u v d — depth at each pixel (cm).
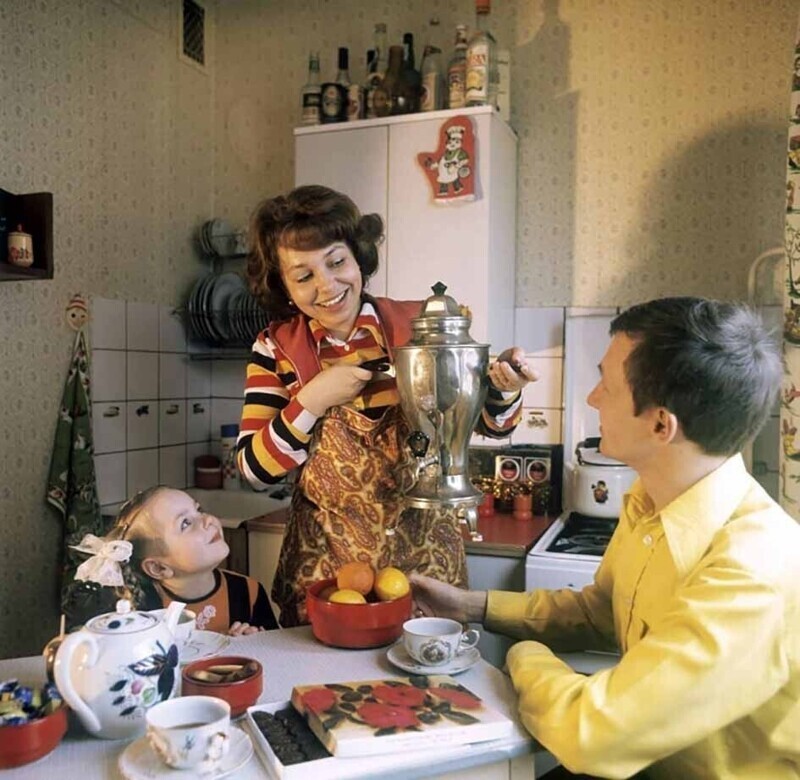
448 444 112
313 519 138
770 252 211
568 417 238
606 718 85
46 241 190
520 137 242
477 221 215
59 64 219
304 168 233
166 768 81
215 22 278
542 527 215
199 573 137
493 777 89
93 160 231
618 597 114
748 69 220
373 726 86
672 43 227
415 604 129
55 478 218
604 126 234
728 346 95
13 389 207
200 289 261
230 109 278
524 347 244
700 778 100
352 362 135
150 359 254
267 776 82
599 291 236
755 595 89
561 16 237
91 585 123
